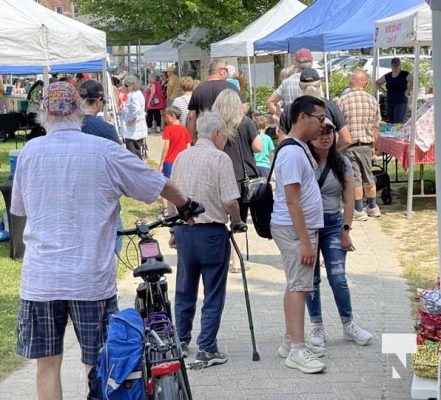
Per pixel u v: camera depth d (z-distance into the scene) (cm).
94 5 3177
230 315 686
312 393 516
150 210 1241
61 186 396
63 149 399
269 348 603
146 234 428
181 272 563
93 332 401
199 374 553
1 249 968
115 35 3369
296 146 534
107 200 402
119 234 425
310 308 592
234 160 721
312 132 537
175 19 2864
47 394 415
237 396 514
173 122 1040
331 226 587
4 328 667
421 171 1202
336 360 573
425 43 1146
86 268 396
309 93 740
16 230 920
